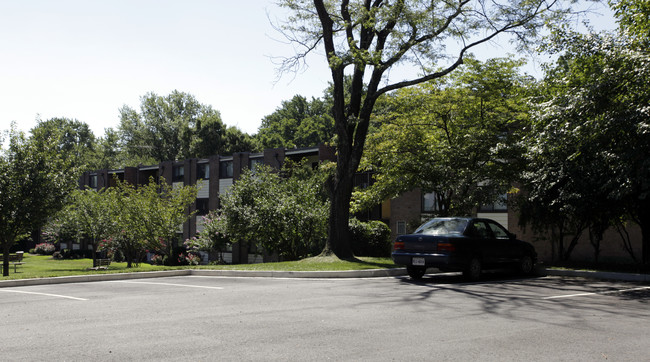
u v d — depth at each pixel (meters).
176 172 45.84
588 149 15.56
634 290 11.55
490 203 19.08
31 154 26.42
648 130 12.51
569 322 7.55
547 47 17.16
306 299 9.74
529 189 19.12
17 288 12.38
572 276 15.28
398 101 20.78
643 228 17.31
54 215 29.41
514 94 19.80
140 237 34.19
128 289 11.66
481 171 18.94
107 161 91.44
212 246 32.41
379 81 19.20
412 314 8.11
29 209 25.92
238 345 6.01
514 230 24.27
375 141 21.44
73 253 52.19
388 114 21.64
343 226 19.03
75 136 99.69
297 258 25.23
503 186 18.78
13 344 6.05
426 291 11.02
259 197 26.50
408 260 13.23
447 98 19.86
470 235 13.31
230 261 39.41
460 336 6.56
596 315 8.17
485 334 6.70
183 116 80.56
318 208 24.62
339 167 19.19
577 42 15.36
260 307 8.76
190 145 61.75
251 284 12.59
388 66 18.28
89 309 8.59
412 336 6.54
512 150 18.48
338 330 6.87
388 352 5.73
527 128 19.61
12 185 25.94
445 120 20.80
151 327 7.04
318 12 18.64
